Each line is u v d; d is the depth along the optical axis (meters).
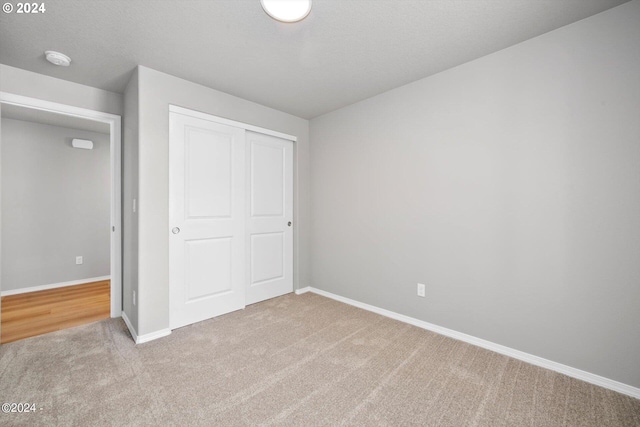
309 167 3.59
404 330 2.42
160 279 2.29
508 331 2.00
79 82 2.47
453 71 2.25
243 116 2.88
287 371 1.81
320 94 2.77
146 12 1.58
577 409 1.47
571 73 1.74
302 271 3.53
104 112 2.63
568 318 1.77
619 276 1.61
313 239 3.55
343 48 1.97
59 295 3.48
